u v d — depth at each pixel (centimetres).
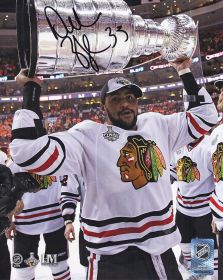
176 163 348
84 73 155
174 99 1221
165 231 168
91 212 170
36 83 157
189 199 339
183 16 168
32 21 133
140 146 170
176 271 172
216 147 245
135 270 163
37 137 151
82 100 1327
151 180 169
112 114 175
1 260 272
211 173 331
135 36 148
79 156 164
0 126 1334
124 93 174
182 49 170
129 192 165
